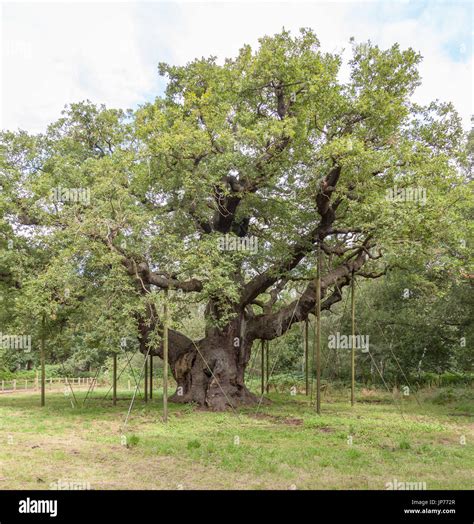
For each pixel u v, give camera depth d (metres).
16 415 18.55
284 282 23.05
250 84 18.25
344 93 19.12
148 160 17.97
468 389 25.95
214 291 18.27
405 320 29.89
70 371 45.81
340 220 21.27
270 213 21.33
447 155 19.36
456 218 17.27
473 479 9.55
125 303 16.91
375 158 16.98
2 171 19.55
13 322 21.73
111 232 17.39
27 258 19.62
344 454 11.45
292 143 18.81
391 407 21.92
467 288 24.45
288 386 32.25
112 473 9.80
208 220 20.80
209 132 17.69
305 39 18.34
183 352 21.83
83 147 22.61
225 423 16.33
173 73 20.09
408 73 19.56
